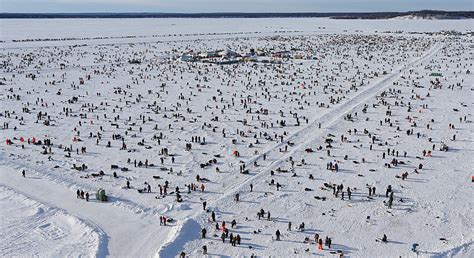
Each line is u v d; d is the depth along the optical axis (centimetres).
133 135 7750
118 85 12156
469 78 13062
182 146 7188
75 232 4522
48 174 5959
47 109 9412
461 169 6244
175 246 4250
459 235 4544
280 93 11194
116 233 4478
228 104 10006
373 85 12125
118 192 5447
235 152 6738
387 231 4616
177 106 9800
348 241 4419
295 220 4828
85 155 6744
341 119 8725
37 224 4666
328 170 6194
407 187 5653
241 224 4722
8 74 13462
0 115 8844
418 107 9669
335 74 14050
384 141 7431
